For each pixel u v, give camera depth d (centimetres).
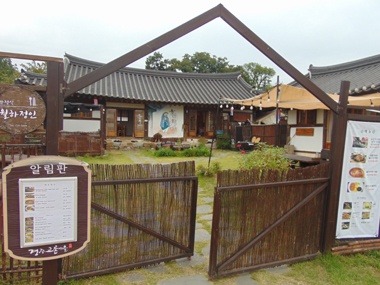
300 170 319
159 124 1428
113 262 282
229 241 290
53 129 223
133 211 281
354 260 332
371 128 340
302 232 330
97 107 1041
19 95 211
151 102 1335
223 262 289
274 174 304
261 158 545
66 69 1458
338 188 337
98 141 1037
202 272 294
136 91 1406
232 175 284
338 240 351
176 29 257
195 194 304
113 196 271
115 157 1062
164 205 295
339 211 343
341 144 330
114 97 1227
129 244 286
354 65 1223
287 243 322
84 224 225
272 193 306
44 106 219
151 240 295
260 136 1258
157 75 1720
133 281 271
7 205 201
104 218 271
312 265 321
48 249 215
